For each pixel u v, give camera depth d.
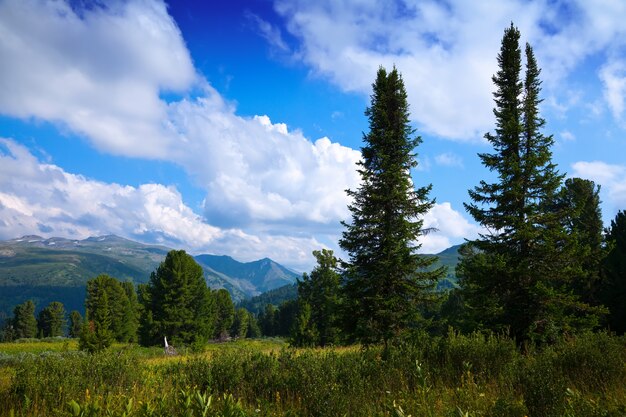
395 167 18.55
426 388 4.76
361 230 18.27
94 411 3.05
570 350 7.38
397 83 20.27
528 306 16.28
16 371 7.86
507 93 19.09
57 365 7.87
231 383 7.21
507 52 19.77
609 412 4.20
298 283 40.03
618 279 25.41
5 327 114.62
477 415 4.54
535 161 16.67
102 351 9.23
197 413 2.89
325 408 5.16
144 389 6.96
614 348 7.64
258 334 118.12
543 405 4.63
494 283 16.95
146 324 54.69
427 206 18.64
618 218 29.81
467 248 25.69
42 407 6.16
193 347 36.41
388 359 7.93
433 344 8.80
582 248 16.27
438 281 18.27
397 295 17.62
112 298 76.25
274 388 6.82
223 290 96.62
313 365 7.31
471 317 17.88
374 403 5.54
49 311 117.94
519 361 7.01
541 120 18.44
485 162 18.38
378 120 19.91
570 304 16.14
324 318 37.19
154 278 57.84
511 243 17.20
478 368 7.22
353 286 18.11
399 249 17.20
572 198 29.91
